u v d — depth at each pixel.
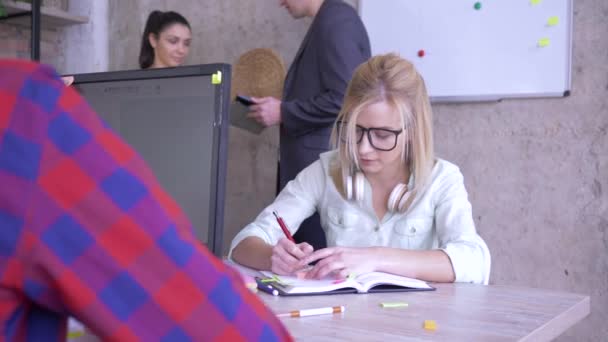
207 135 1.05
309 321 0.92
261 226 1.61
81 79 1.20
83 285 0.43
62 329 0.48
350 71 2.24
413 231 1.57
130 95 1.15
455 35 2.58
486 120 2.56
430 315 0.98
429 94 2.66
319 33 2.31
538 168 2.45
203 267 0.46
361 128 1.52
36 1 2.97
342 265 1.27
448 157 2.65
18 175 0.43
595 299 2.33
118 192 0.45
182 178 1.08
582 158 2.35
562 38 2.36
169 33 3.07
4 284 0.43
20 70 0.47
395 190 1.57
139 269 0.44
